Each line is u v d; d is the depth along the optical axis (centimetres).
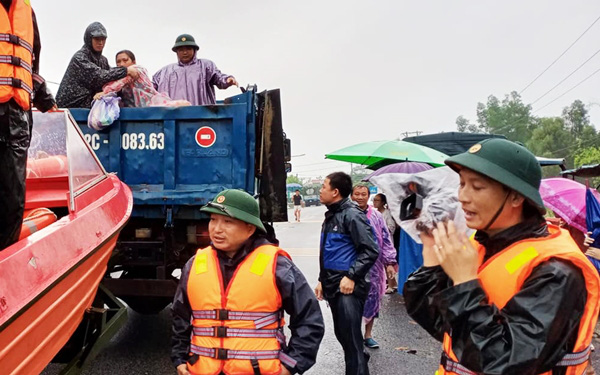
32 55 221
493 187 136
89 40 512
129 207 364
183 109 443
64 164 365
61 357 312
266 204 496
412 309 158
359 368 330
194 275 213
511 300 125
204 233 440
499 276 135
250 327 202
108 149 457
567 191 413
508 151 137
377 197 743
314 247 1269
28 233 234
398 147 767
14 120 200
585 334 127
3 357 172
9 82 194
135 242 432
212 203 213
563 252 127
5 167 201
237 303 203
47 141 362
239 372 198
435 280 152
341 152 819
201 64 643
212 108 438
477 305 125
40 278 195
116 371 399
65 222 245
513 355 116
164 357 431
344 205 347
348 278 328
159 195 430
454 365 145
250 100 437
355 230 333
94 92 505
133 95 509
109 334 317
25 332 188
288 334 518
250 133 440
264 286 205
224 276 213
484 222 139
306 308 213
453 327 130
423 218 151
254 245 217
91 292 286
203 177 444
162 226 448
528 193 132
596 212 379
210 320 205
